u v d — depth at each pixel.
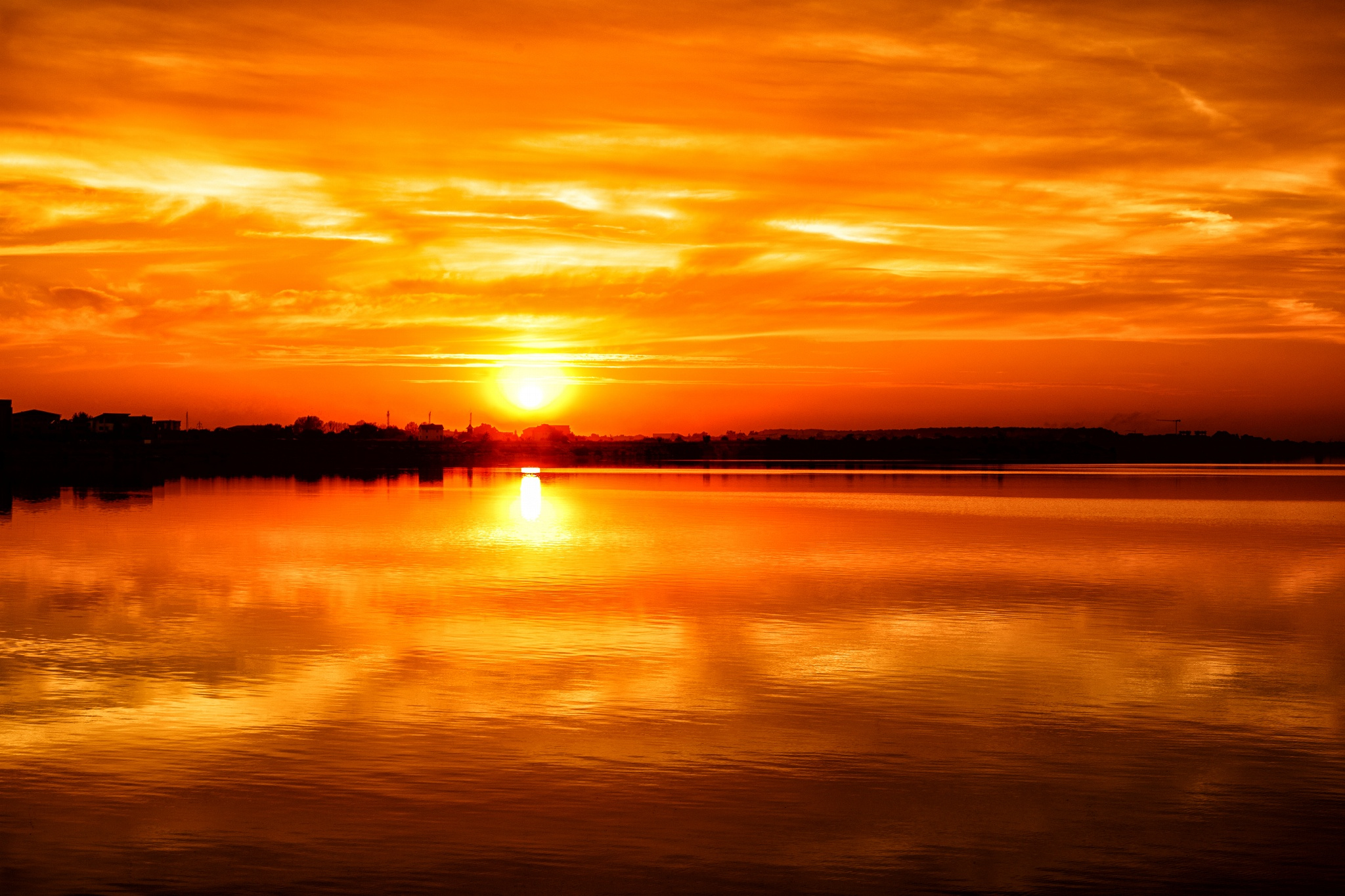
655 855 16.97
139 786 19.61
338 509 88.75
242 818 18.22
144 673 27.70
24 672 27.86
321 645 31.23
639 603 39.00
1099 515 83.69
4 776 20.08
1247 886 16.05
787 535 65.88
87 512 82.94
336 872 16.33
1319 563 51.97
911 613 36.97
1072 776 20.39
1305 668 28.83
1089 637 32.75
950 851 17.16
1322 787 19.83
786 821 18.28
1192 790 19.69
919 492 123.00
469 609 37.44
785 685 26.84
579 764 20.91
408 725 23.31
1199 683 27.22
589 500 104.56
